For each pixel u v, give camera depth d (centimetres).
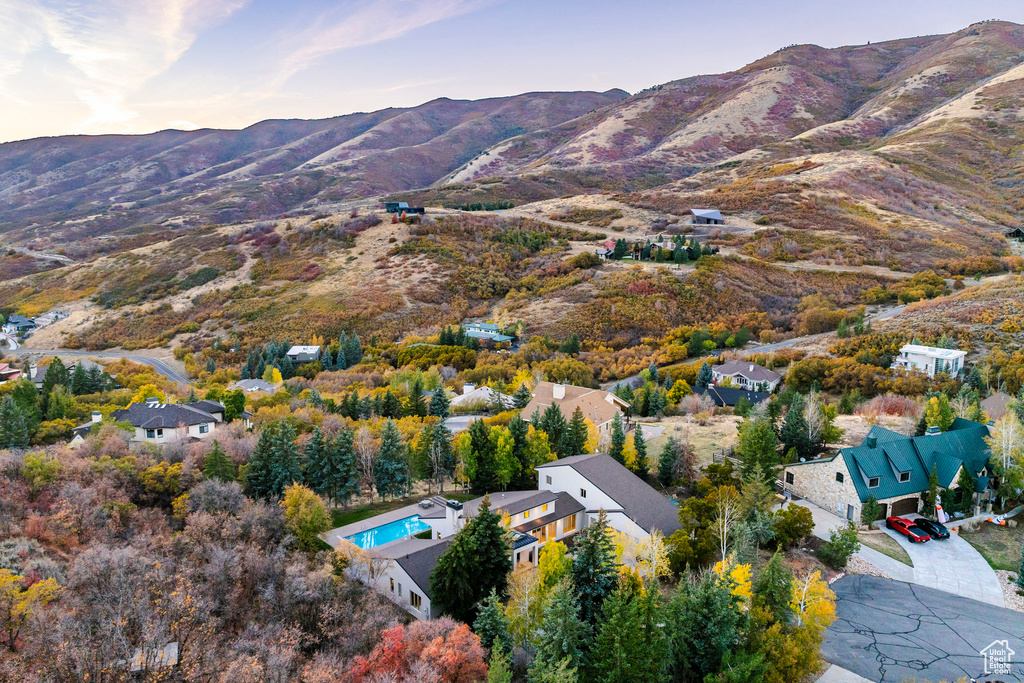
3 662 2606
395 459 5556
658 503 4547
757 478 4338
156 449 5616
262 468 5244
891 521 4456
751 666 2736
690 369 10075
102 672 2598
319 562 3959
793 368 9119
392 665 2855
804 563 3991
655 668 2812
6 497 4272
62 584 3272
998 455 4612
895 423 6488
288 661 2867
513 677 3069
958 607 3562
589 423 6272
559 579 3294
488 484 5425
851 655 3127
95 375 9425
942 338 8656
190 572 3519
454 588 3494
